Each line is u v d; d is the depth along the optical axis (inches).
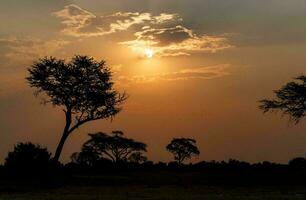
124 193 2338.8
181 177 3690.9
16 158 3307.1
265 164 5022.1
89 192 2426.2
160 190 2571.4
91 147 6166.3
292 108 3818.9
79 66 3467.0
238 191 2529.5
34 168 3270.2
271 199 2001.7
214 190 2610.7
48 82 3435.0
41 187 2748.5
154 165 6043.3
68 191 2495.1
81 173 4256.9
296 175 3619.6
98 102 3440.0
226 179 3499.0
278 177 3548.2
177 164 6043.3
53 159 3363.7
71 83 3449.8
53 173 3302.2
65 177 3287.4
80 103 3435.0
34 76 3437.5
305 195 2236.7
